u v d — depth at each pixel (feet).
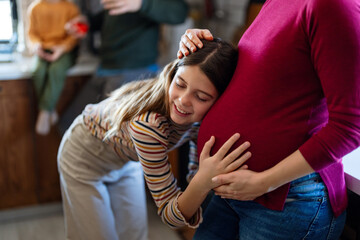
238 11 8.52
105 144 4.39
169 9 7.47
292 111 2.85
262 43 2.90
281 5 2.90
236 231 3.88
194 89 3.14
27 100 8.07
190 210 3.41
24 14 8.71
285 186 3.03
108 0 7.16
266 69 2.83
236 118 3.01
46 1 8.05
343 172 3.27
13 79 7.84
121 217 5.22
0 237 7.87
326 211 3.16
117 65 7.79
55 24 8.05
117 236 4.95
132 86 4.21
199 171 3.22
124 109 3.71
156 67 8.11
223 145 3.04
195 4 9.45
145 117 3.46
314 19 2.55
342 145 2.62
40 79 7.84
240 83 3.02
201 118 3.38
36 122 8.25
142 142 3.45
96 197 4.63
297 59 2.72
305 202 3.09
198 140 3.42
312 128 2.89
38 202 8.79
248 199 3.08
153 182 3.59
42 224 8.33
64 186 4.77
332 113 2.62
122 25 7.66
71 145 4.65
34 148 8.39
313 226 3.11
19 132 8.21
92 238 4.65
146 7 7.23
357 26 2.48
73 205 4.66
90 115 4.43
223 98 3.14
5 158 8.27
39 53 7.80
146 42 7.83
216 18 9.18
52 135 8.41
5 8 8.69
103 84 7.70
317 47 2.59
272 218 3.17
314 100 2.84
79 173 4.58
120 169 4.92
